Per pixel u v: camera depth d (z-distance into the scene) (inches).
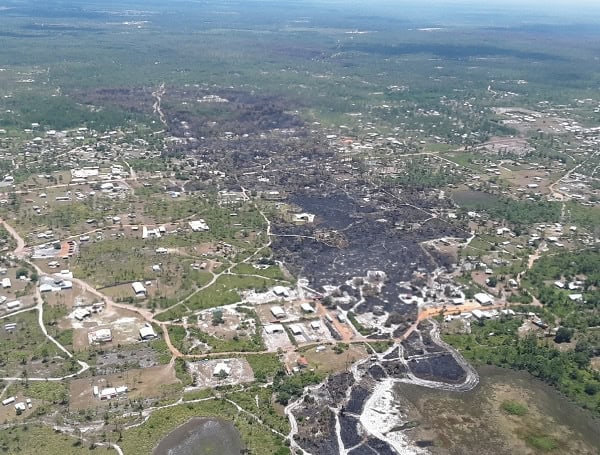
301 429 7052.2
